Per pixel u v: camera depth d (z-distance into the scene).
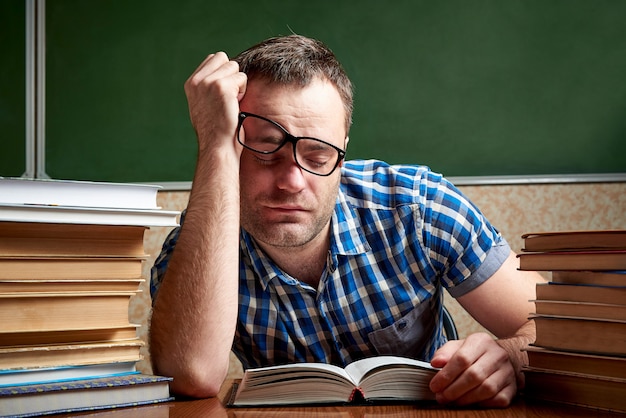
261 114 1.15
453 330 1.75
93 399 0.81
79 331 0.85
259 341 1.41
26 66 2.79
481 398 0.89
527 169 2.60
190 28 2.76
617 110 2.56
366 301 1.40
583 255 0.87
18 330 0.81
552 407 0.89
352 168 1.48
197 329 1.01
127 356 0.88
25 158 2.77
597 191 2.56
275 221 1.17
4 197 0.81
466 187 2.62
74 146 2.77
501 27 2.62
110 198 0.87
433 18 2.65
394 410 0.88
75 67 2.78
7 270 0.81
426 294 1.42
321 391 0.92
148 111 2.76
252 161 1.15
